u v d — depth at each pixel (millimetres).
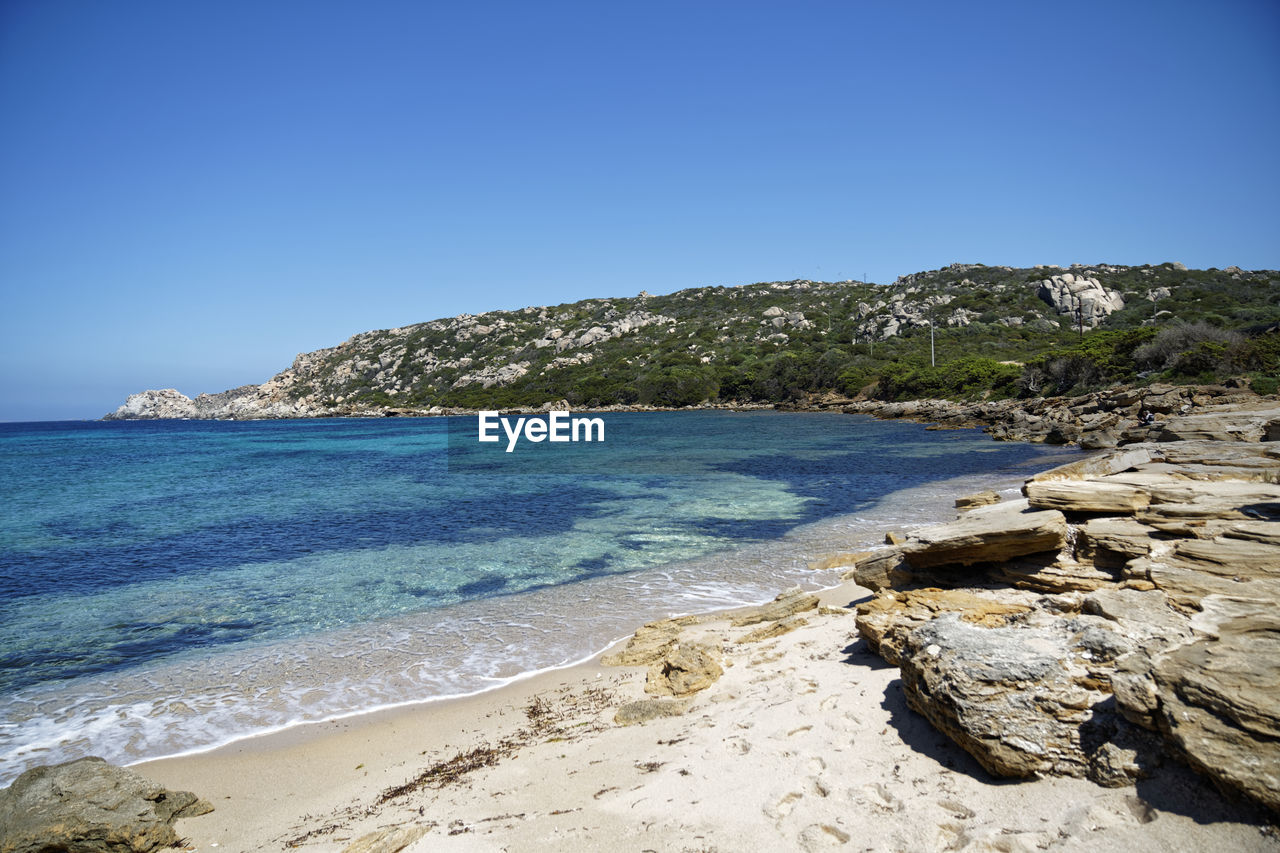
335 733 7738
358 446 61969
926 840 4191
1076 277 101750
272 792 6527
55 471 41031
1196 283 104000
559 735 7066
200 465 44125
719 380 105312
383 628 11242
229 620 11789
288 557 16469
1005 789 4566
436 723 7871
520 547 17000
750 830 4578
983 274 134875
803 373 95562
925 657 5598
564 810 5246
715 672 8000
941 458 35094
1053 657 5125
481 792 5844
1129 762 4285
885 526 18062
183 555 16859
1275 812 3604
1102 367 56500
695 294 171250
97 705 8578
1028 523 8594
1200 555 7102
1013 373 67375
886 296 134000
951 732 5070
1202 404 35031
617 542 17250
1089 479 12156
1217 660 4418
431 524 20562
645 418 86250
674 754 5965
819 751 5480
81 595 13383
